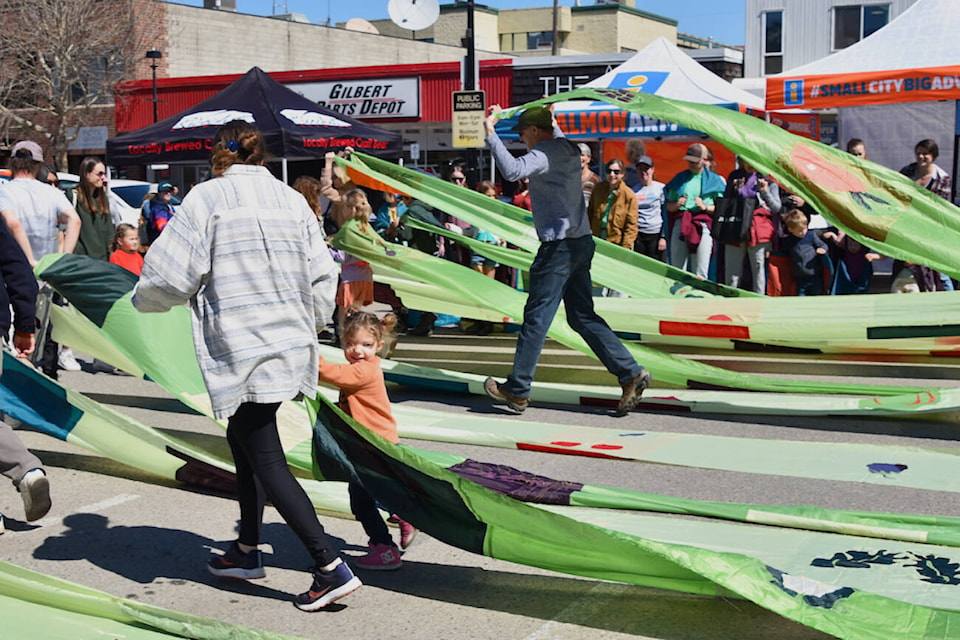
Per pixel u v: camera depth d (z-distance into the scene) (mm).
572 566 3973
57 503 5352
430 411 7035
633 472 5742
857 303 8219
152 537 4844
